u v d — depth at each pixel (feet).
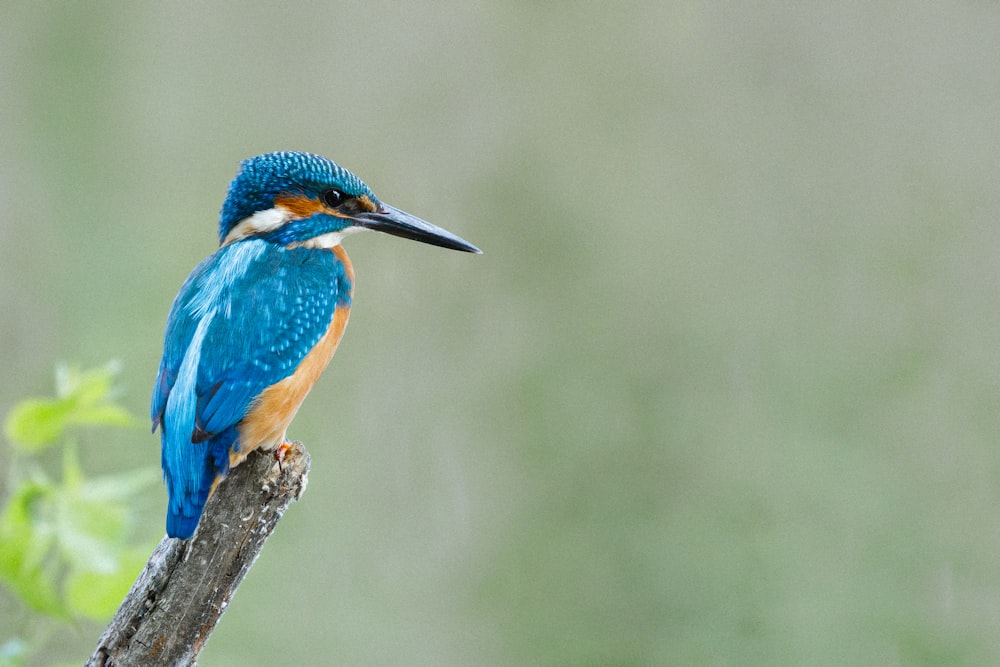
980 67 55.42
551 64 54.90
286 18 53.36
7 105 47.91
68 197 47.14
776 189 53.67
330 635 38.99
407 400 46.73
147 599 17.43
